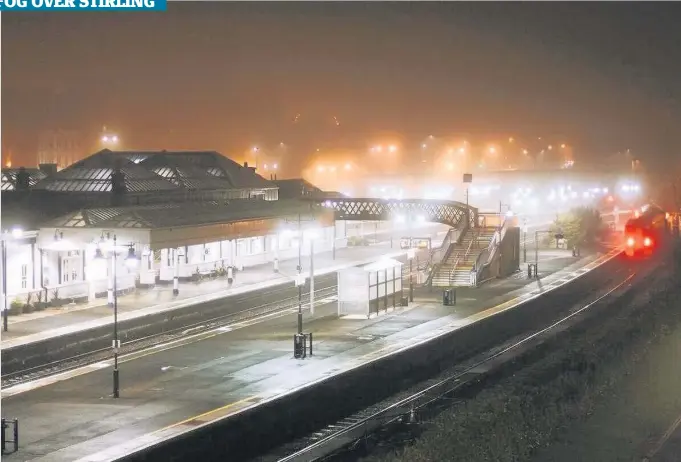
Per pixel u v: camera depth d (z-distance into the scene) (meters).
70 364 71.75
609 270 138.00
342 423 59.50
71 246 95.50
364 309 92.62
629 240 150.62
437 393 66.81
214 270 115.44
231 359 72.75
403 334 83.25
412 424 57.22
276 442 55.41
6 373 68.25
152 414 56.31
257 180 143.75
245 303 99.38
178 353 75.31
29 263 94.12
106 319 84.62
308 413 59.59
